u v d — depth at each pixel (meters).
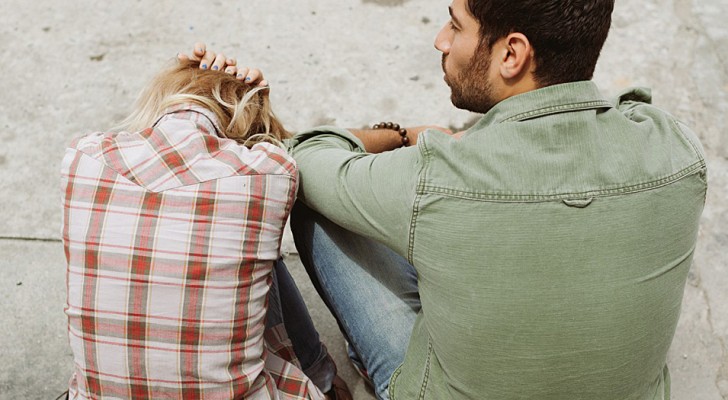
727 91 2.37
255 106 1.43
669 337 1.17
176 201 1.19
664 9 2.59
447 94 2.36
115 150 1.23
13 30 2.58
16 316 1.92
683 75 2.41
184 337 1.22
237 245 1.21
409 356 1.33
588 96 1.08
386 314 1.41
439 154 1.09
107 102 2.38
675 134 1.14
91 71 2.46
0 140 2.28
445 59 1.22
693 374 1.82
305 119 2.30
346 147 1.38
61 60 2.49
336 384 1.72
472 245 1.07
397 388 1.34
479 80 1.15
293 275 2.01
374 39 2.51
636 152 1.07
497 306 1.08
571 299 1.06
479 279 1.08
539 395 1.15
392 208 1.14
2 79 2.43
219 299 1.21
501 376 1.14
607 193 1.05
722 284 1.96
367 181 1.18
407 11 2.59
